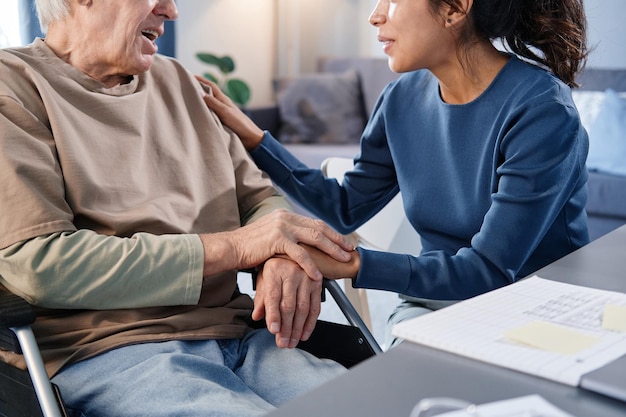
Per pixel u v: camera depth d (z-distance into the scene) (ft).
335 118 15.35
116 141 4.54
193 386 3.79
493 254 4.16
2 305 3.54
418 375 2.38
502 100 4.53
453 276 4.19
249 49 17.17
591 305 2.99
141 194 4.57
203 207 4.91
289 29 17.72
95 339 4.12
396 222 6.30
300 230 4.31
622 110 12.31
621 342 2.57
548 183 4.21
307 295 4.20
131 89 4.76
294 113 15.40
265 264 4.24
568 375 2.30
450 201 4.83
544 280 3.41
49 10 4.62
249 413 3.55
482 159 4.59
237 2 16.65
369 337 4.52
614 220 11.71
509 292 3.18
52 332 4.17
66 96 4.44
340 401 2.20
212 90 5.57
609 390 2.21
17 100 4.18
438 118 4.87
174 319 4.27
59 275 3.93
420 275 4.19
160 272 4.04
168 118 4.97
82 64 4.64
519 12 4.68
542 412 2.08
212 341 4.37
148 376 3.85
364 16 16.94
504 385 2.30
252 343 4.49
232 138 5.38
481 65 4.64
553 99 4.33
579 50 4.83
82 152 4.33
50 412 3.49
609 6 13.61
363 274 4.23
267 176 5.55
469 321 2.79
